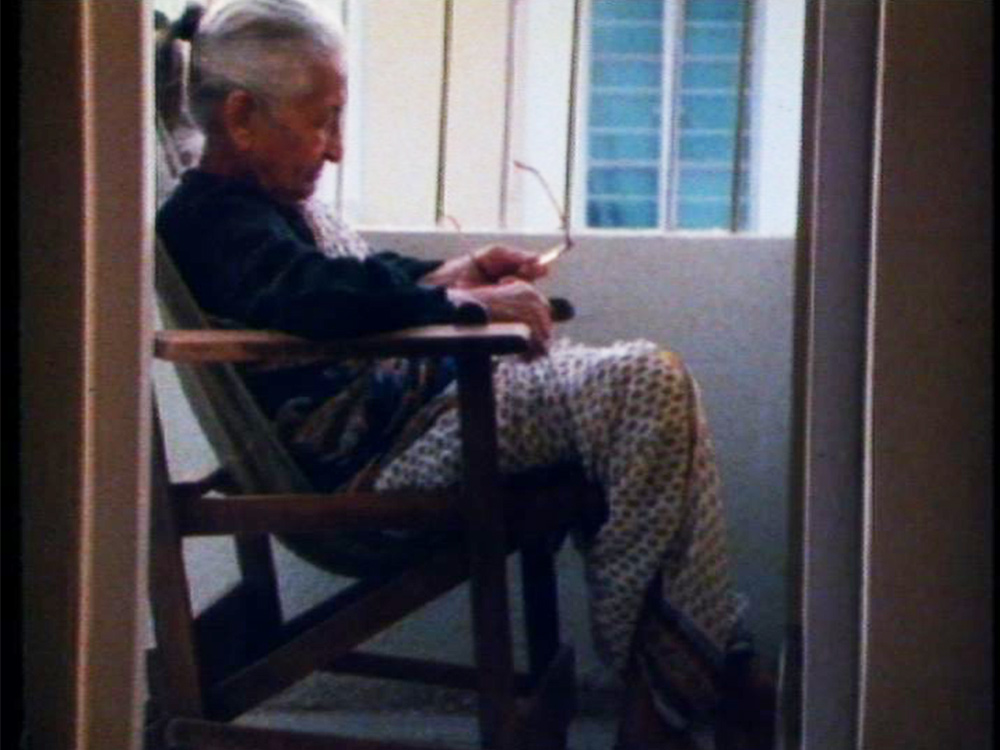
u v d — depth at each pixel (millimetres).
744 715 2631
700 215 5551
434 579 2600
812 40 2279
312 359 2471
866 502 2117
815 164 2172
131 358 2104
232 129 2793
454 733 3168
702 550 2617
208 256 2641
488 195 4969
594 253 3342
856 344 2154
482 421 2506
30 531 2062
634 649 2650
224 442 2660
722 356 3344
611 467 2629
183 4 3123
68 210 2041
